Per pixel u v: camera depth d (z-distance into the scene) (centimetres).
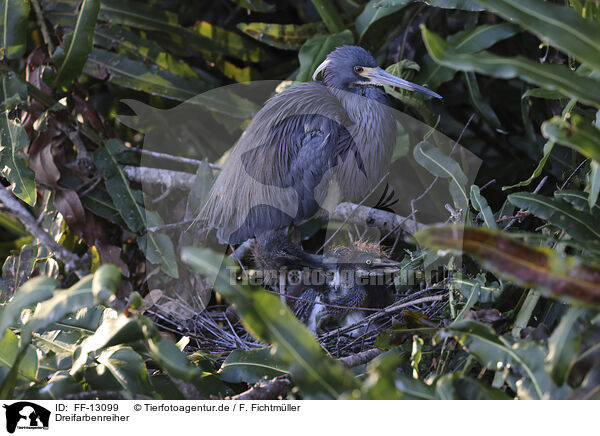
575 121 407
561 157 786
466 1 765
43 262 781
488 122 891
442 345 555
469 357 514
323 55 939
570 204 558
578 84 389
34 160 784
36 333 615
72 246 832
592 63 387
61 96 825
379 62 1004
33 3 860
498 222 732
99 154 818
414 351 504
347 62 901
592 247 452
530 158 968
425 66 903
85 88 892
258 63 1150
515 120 1048
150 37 1047
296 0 1120
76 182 818
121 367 503
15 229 846
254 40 1073
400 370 583
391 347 578
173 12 1038
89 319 608
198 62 1131
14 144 757
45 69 805
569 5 637
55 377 511
